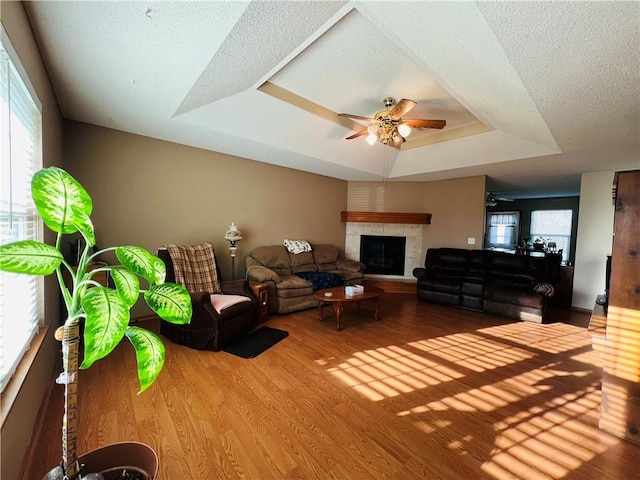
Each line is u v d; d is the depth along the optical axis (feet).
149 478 3.60
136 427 5.93
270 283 13.52
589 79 5.83
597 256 15.66
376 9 5.55
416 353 9.82
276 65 7.94
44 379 6.40
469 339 11.18
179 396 7.03
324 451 5.46
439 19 5.10
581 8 4.01
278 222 16.96
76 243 9.62
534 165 14.47
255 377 8.02
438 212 19.35
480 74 6.62
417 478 4.92
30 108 5.72
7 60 4.18
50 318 7.06
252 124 11.17
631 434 5.81
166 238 12.62
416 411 6.72
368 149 15.62
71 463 3.39
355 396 7.25
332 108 11.85
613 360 6.02
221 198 14.34
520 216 29.58
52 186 3.02
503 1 4.10
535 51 5.12
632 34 4.39
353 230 20.85
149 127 10.78
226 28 5.54
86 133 10.52
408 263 20.25
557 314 15.15
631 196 5.79
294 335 11.20
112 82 7.39
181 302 3.64
